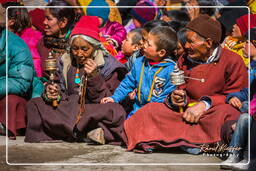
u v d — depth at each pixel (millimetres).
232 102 5641
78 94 6293
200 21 5777
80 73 6344
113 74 6477
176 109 5699
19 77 6441
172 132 5527
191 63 6094
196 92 5898
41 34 7809
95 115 5926
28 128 6141
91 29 6160
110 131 5992
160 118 5594
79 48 6141
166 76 5957
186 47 5898
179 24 8016
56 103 6109
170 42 5879
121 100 6551
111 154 5516
